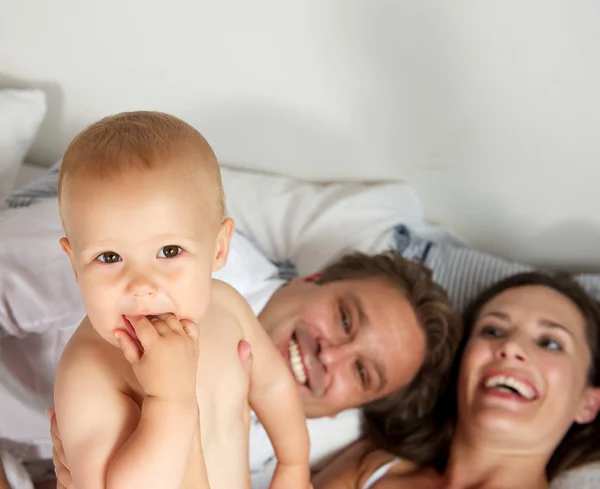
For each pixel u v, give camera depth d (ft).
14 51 4.49
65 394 1.98
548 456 4.00
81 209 1.72
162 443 1.84
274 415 2.78
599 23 3.87
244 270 3.93
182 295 1.83
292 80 4.38
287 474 2.90
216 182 1.93
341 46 4.21
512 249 4.83
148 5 4.22
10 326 2.89
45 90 4.59
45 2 4.30
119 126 1.85
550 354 3.91
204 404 2.30
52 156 4.83
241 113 4.54
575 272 4.79
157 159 1.77
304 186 4.70
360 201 4.59
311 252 4.52
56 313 2.93
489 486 3.98
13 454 3.26
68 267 2.98
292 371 3.87
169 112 4.57
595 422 4.10
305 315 3.91
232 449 2.42
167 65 4.41
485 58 4.10
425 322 4.13
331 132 4.55
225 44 4.29
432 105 4.33
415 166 4.62
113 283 1.76
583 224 4.59
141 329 1.80
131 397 2.03
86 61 4.46
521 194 4.58
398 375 4.02
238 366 2.43
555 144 4.32
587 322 4.12
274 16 4.16
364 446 4.38
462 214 4.76
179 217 1.77
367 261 4.19
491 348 4.00
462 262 4.63
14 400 3.01
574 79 4.07
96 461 1.92
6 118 4.14
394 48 4.16
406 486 4.12
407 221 4.69
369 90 4.35
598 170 4.36
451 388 4.37
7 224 3.03
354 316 3.91
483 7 3.93
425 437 4.32
